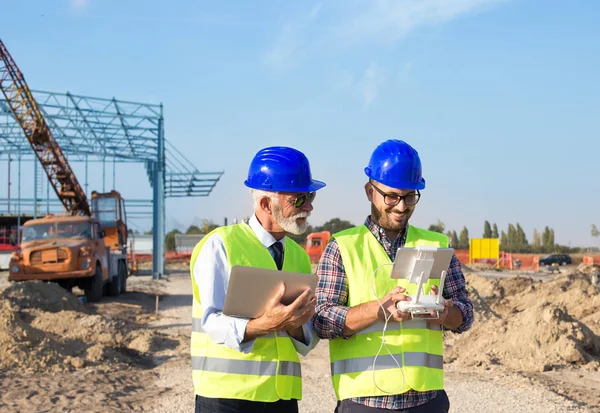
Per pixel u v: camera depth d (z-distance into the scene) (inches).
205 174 1440.7
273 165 120.3
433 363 124.0
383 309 116.0
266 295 109.8
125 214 1006.4
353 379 122.3
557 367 322.7
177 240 2180.1
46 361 326.3
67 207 1155.3
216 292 115.4
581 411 240.2
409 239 130.2
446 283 127.6
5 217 1411.2
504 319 372.2
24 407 251.3
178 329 486.0
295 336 122.3
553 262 1929.1
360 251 127.6
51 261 664.4
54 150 1080.2
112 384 290.7
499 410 240.8
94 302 708.0
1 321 349.4
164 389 284.4
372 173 126.8
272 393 116.3
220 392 115.0
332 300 124.7
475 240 1665.8
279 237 125.0
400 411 120.2
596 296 483.5
